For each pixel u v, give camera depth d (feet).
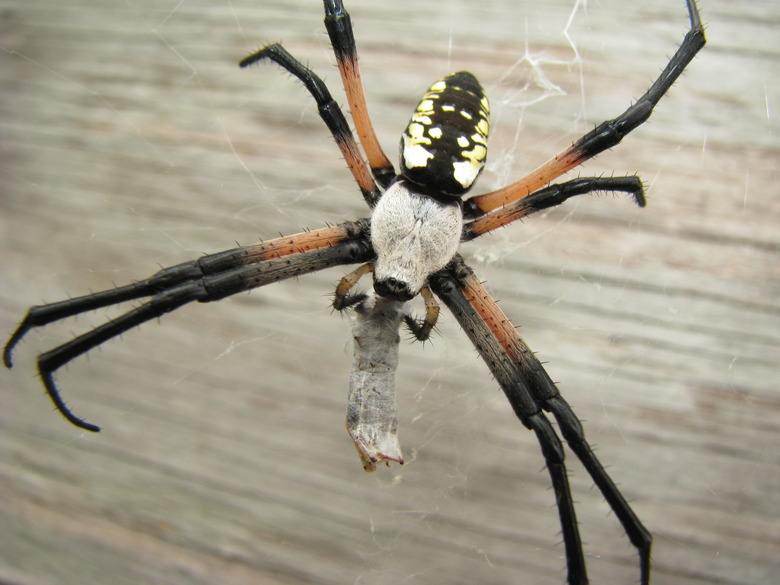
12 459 0.25
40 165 0.27
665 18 0.27
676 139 0.25
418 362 0.24
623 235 0.25
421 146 0.19
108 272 0.26
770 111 0.25
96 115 0.27
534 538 0.23
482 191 0.26
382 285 0.18
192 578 0.23
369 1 0.28
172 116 0.27
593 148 0.19
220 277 0.18
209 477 0.24
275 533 0.23
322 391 0.24
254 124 0.27
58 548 0.24
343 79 0.20
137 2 0.29
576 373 0.24
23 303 0.26
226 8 0.28
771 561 0.22
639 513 0.22
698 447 0.23
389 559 0.23
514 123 0.26
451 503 0.23
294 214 0.26
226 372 0.25
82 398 0.25
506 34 0.27
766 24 0.26
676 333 0.24
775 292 0.24
